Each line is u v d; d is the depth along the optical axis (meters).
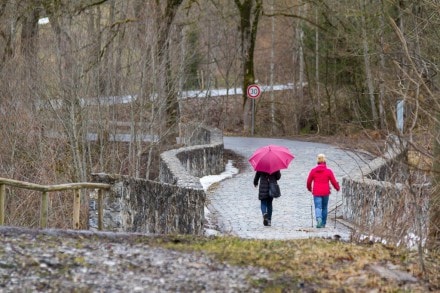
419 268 13.08
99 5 43.94
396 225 15.11
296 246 14.33
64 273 11.92
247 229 26.06
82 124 36.28
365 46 50.69
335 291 11.58
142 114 38.34
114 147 37.38
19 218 30.89
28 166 35.34
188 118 61.56
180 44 46.66
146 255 13.21
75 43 36.50
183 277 11.98
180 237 14.98
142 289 11.33
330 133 80.56
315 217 28.64
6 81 37.16
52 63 36.91
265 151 27.28
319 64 83.69
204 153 41.91
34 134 35.78
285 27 94.38
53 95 36.31
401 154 13.17
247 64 77.56
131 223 20.53
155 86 39.75
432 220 14.97
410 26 27.27
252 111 74.31
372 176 30.11
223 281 11.84
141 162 42.34
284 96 91.62
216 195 34.88
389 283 12.11
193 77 80.44
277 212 30.33
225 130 85.06
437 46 21.19
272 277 12.12
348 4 61.50
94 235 14.66
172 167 30.91
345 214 29.38
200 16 62.25
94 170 36.03
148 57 39.69
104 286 11.41
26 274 11.77
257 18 75.75
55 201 29.83
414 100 13.01
